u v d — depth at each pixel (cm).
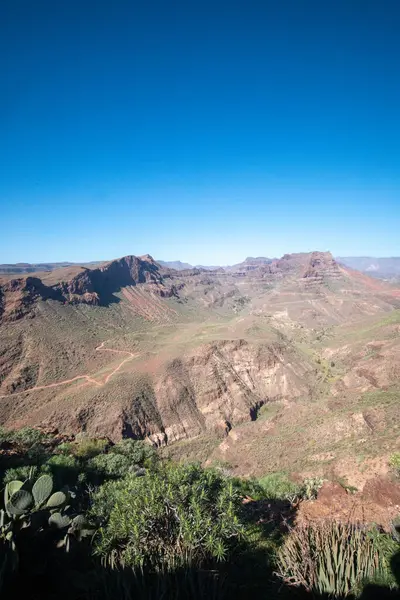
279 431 5241
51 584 582
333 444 4019
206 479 1020
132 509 871
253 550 886
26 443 2886
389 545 666
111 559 686
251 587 696
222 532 818
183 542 767
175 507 858
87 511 1215
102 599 594
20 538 603
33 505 668
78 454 2744
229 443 5688
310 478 2539
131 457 2878
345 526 759
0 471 1834
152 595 602
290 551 698
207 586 621
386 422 4044
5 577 538
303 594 615
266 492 2006
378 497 1273
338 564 612
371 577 588
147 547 775
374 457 2808
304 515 1237
